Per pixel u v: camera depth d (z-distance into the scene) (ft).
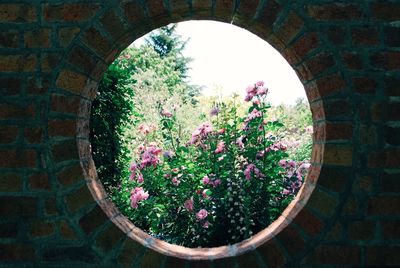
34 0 8.19
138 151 15.80
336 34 8.16
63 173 8.08
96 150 14.75
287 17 8.16
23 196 8.06
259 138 14.23
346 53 8.14
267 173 13.53
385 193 8.07
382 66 8.14
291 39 8.18
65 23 8.16
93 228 8.11
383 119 8.10
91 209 8.13
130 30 8.27
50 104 8.09
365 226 8.06
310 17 8.17
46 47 8.14
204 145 14.21
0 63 8.13
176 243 13.62
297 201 8.75
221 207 13.38
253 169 13.23
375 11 8.20
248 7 8.14
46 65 8.13
